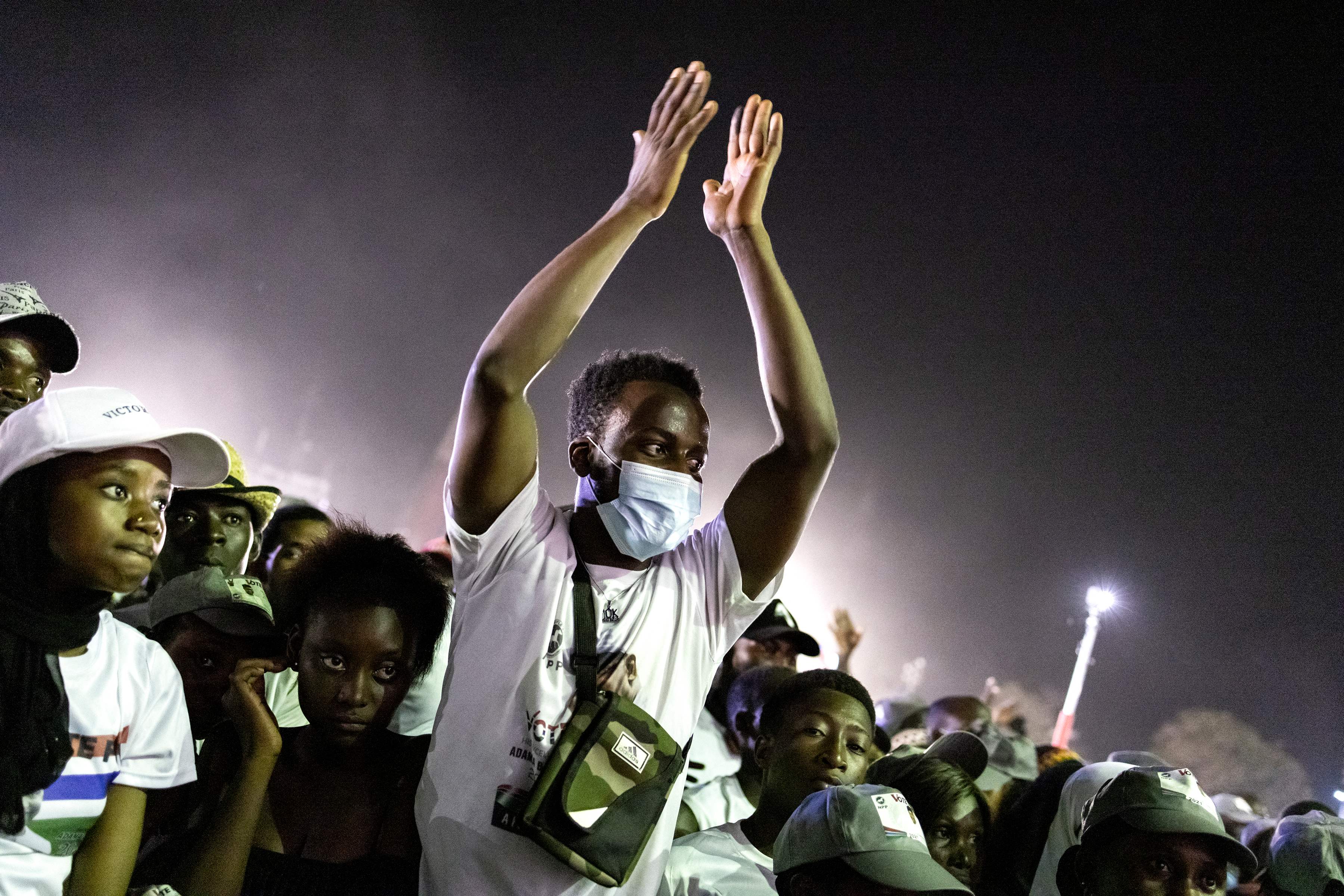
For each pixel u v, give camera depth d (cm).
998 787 486
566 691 251
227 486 401
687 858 317
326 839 277
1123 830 330
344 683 273
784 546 278
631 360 285
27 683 212
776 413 279
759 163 292
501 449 251
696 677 269
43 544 213
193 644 300
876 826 283
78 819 220
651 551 263
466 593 264
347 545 289
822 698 345
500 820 240
